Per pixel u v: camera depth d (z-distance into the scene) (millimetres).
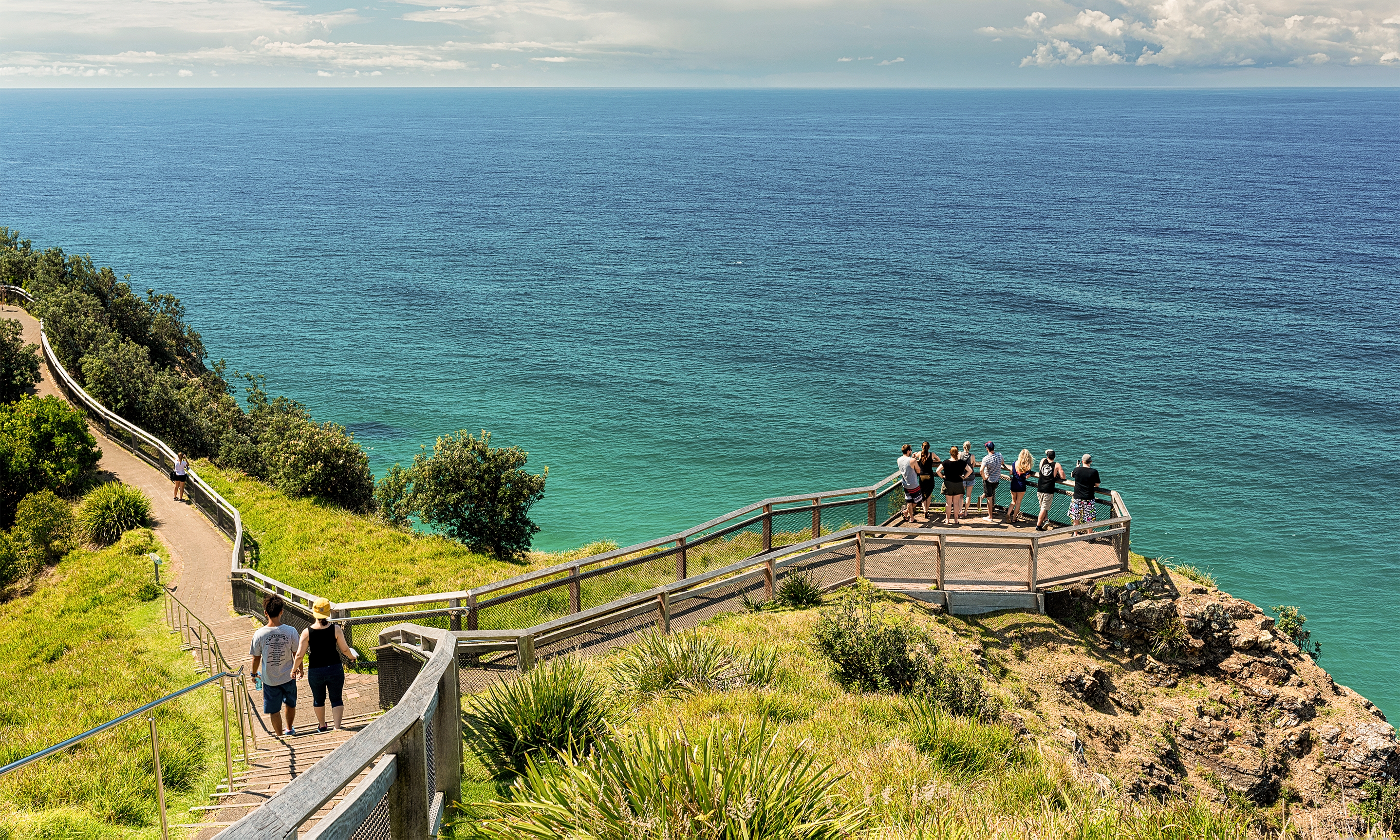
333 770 4148
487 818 6516
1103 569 17297
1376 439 57281
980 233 151375
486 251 133375
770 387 68000
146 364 41375
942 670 12211
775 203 194750
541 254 131500
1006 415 61875
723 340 82812
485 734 8188
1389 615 36375
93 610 20234
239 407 43781
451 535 29297
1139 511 46375
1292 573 39969
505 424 58312
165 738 10727
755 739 6066
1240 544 42688
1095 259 126125
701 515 44531
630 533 42062
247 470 34812
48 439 30531
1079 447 55938
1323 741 15539
